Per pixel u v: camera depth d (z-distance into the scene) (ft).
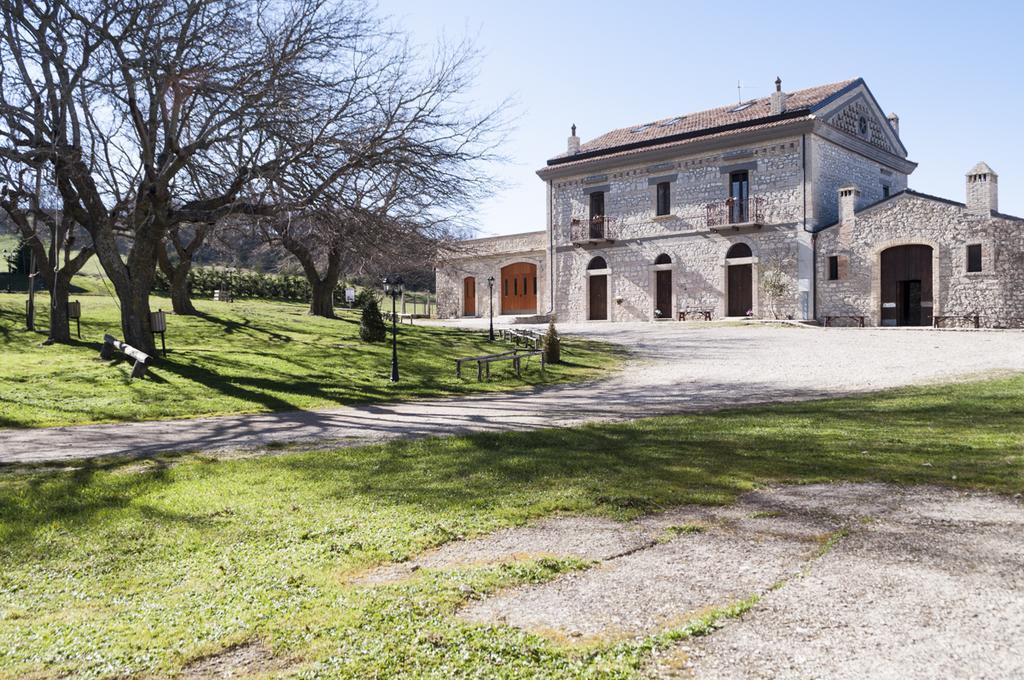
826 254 95.61
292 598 12.53
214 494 19.80
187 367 51.06
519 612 11.68
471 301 137.08
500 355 55.31
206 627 11.44
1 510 18.39
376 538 15.78
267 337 70.54
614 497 18.44
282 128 46.62
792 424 29.78
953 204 85.35
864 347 65.31
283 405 41.83
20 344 58.70
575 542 15.20
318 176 48.21
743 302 103.86
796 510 17.03
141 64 42.86
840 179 102.32
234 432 32.63
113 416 37.68
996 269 82.38
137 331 52.37
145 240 51.70
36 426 35.04
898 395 37.78
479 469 22.38
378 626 11.25
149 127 46.75
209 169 50.16
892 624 10.75
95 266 157.38
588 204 118.83
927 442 24.80
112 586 13.35
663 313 111.75
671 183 109.81
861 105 108.06
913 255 89.35
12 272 116.26
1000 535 14.71
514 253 129.39
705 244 106.52
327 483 21.01
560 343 74.02
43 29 44.14
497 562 14.11
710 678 9.41
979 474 19.75
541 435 28.96
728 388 45.27
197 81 44.52
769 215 100.01
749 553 14.12
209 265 169.07
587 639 10.61
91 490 20.38
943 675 9.28
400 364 59.41
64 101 45.50
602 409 38.24
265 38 47.14
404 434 31.04
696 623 10.92
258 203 46.96
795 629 10.69
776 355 62.54
